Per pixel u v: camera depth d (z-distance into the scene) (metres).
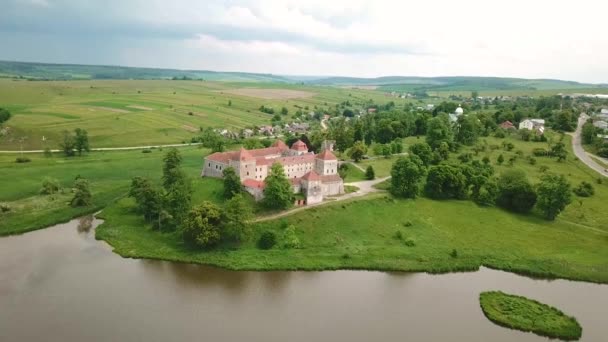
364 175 198.62
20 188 178.50
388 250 134.75
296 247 133.25
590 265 130.88
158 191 153.75
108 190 183.88
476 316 105.31
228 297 109.50
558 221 165.12
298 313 103.56
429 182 178.25
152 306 104.06
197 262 126.06
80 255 128.50
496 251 138.38
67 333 91.94
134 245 134.88
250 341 92.00
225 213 133.75
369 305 108.25
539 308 108.00
